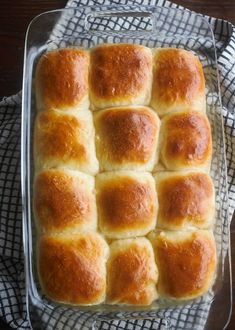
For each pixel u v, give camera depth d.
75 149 0.42
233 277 0.47
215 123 0.46
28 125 0.44
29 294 0.43
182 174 0.42
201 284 0.41
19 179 0.47
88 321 0.44
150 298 0.41
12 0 0.50
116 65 0.44
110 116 0.43
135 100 0.44
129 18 0.49
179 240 0.41
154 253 0.42
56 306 0.43
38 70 0.44
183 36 0.48
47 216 0.41
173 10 0.48
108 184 0.42
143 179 0.42
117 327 0.45
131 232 0.41
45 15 0.47
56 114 0.43
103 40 0.47
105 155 0.43
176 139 0.43
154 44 0.48
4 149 0.48
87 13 0.48
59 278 0.40
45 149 0.42
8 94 0.49
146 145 0.42
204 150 0.43
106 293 0.41
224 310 0.43
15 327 0.45
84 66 0.44
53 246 0.41
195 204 0.42
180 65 0.44
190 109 0.44
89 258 0.41
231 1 0.51
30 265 0.43
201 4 0.51
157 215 0.42
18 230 0.47
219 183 0.44
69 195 0.41
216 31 0.50
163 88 0.44
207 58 0.47
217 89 0.46
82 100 0.44
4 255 0.46
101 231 0.42
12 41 0.50
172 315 0.44
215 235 0.44
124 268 0.41
